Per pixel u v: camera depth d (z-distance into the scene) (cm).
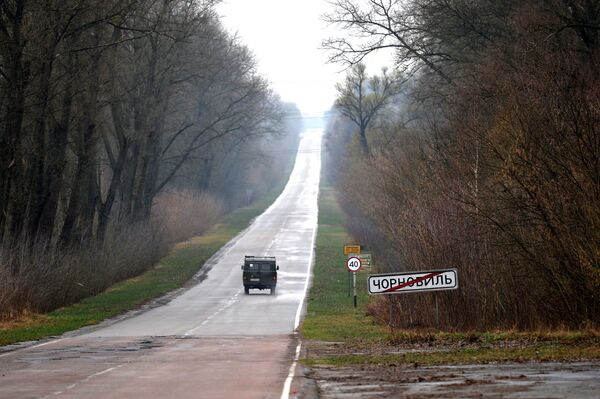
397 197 8306
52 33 7200
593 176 4216
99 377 3091
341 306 8400
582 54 6519
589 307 4262
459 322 4934
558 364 3011
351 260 8350
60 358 3962
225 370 3306
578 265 4216
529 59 5638
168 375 3138
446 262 5050
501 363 3127
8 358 3991
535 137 4500
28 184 8394
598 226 4134
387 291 4281
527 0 6788
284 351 4288
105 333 5847
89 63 8569
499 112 5247
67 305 8331
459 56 8344
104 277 9919
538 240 4469
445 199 5344
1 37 6969
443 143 7031
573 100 4544
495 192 4675
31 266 7469
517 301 4716
